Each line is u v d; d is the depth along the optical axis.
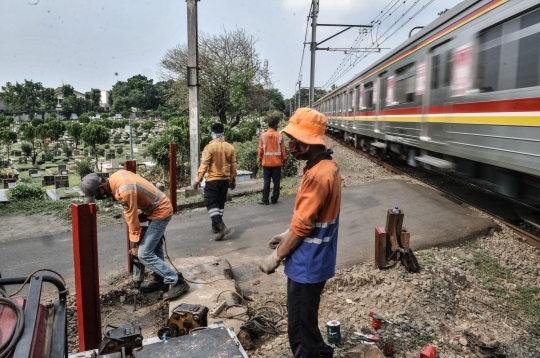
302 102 61.56
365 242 5.43
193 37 8.44
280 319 3.65
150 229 3.83
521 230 5.66
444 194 7.75
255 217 7.05
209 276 4.35
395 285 3.98
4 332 1.68
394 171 11.32
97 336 3.12
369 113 13.62
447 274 4.35
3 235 6.70
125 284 4.44
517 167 5.09
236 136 23.14
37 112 76.38
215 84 28.94
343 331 3.31
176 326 2.85
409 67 9.47
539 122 4.62
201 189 8.91
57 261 5.41
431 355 2.88
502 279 4.52
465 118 6.50
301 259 2.41
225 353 2.13
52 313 2.08
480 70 6.03
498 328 3.51
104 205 8.37
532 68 4.78
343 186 8.98
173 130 12.88
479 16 6.07
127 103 73.00
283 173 11.63
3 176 17.84
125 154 26.55
